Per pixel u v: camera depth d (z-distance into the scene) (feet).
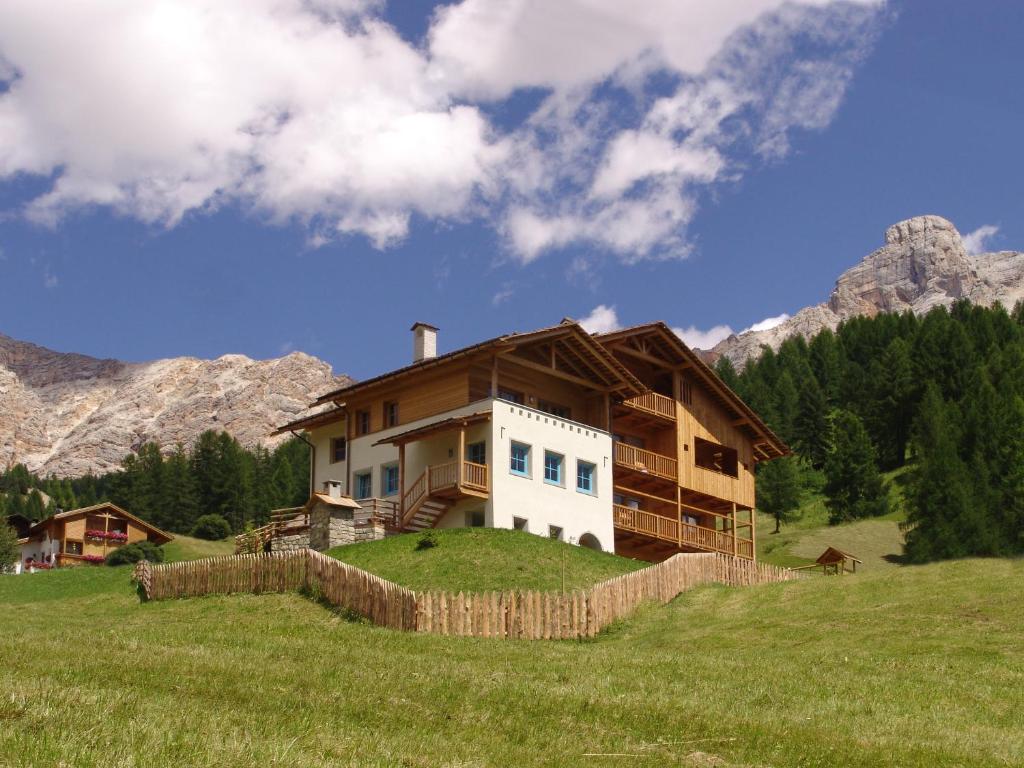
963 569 119.24
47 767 41.04
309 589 117.91
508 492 158.92
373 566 137.49
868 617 105.81
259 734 50.67
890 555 281.74
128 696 56.08
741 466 204.33
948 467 260.01
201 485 400.26
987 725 67.72
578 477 171.32
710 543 192.03
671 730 61.26
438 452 166.30
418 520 160.15
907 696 75.41
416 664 77.77
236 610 116.57
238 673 67.87
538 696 67.31
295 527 160.25
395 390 176.24
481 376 168.25
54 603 133.80
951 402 355.36
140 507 388.37
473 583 127.03
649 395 189.16
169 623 112.68
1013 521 253.24
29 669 65.00
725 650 98.58
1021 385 361.51
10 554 254.47
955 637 96.32
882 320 500.33
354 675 70.49
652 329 188.85
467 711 62.28
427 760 49.85
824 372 478.18
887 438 381.60
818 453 403.34
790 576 147.13
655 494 194.90
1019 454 277.44
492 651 89.51
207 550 294.66
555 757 53.88
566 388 178.91
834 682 79.46
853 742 60.49
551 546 144.97
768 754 57.31
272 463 461.78
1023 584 110.73
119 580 147.74
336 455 187.83
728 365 480.64
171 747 45.68
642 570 120.67
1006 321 457.27
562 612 107.96
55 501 573.33
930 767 56.24
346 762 47.24
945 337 394.73
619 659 87.04
